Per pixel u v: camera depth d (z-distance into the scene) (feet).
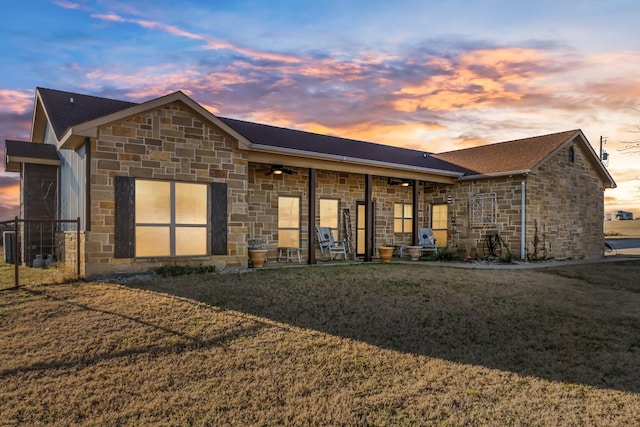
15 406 11.86
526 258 44.11
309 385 13.41
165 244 29.84
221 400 12.36
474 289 27.73
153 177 28.99
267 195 40.27
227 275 29.25
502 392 13.28
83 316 19.38
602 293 28.78
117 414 11.51
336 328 19.07
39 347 15.94
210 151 31.40
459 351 16.90
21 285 25.38
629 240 93.81
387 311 22.04
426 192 54.24
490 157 52.26
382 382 13.78
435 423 11.34
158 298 22.33
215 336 17.42
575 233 51.57
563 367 15.51
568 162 50.93
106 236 27.37
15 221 25.22
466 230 49.47
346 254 45.75
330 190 45.03
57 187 41.83
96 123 26.76
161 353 15.67
